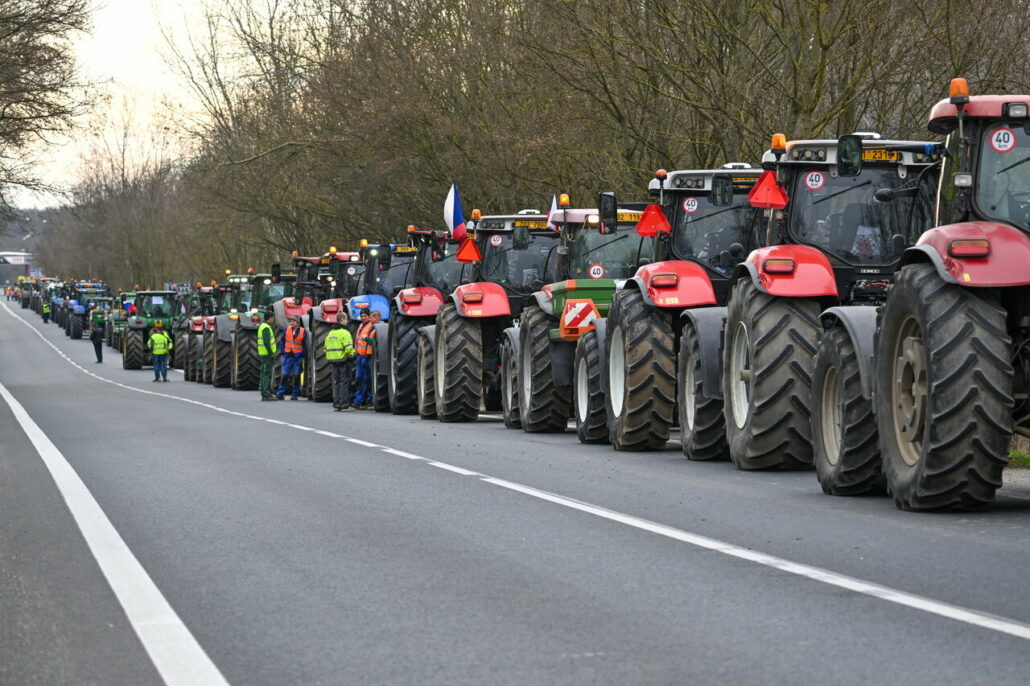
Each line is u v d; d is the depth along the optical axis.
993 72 37.81
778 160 22.86
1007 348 15.64
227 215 92.62
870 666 9.17
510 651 9.98
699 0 44.25
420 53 66.56
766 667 9.26
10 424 41.44
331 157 75.25
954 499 16.05
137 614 11.73
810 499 18.28
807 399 21.50
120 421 41.78
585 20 47.84
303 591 12.56
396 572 13.41
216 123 90.00
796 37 43.06
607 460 24.89
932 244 16.12
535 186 61.50
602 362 28.28
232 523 17.23
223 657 10.04
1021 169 16.22
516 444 29.34
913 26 39.34
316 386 55.22
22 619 11.72
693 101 45.12
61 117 64.88
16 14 61.66
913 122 41.41
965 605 10.99
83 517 18.31
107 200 185.25
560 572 13.14
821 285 21.38
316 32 82.12
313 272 63.50
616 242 32.56
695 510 17.25
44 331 193.75
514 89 61.06
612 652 9.86
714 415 24.09
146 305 110.81
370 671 9.50
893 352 17.00
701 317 24.44
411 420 40.75
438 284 44.09
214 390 71.50
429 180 68.81
